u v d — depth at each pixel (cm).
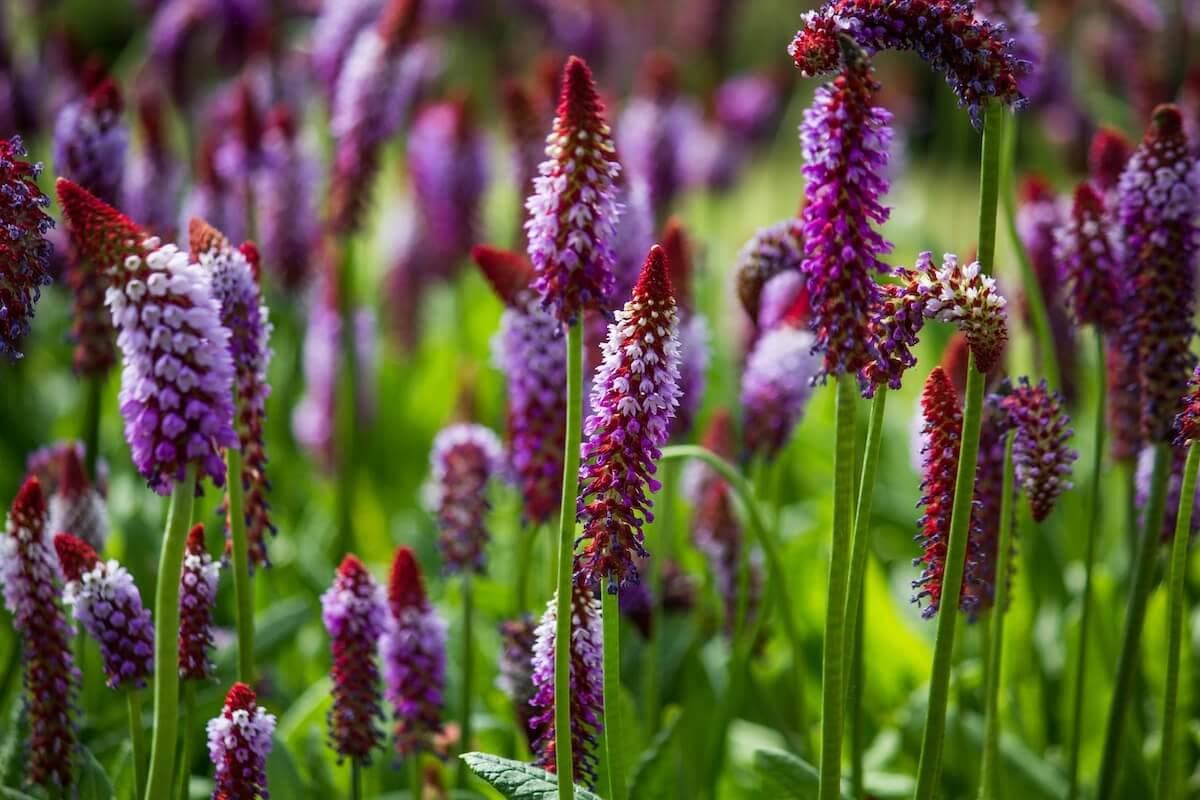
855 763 604
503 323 662
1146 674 783
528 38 1811
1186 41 1452
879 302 422
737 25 1748
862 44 417
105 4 2234
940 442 465
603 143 417
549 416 656
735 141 1586
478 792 673
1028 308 842
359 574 548
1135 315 587
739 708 813
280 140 1073
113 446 1083
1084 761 757
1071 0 1423
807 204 419
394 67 941
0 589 805
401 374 1327
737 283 658
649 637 708
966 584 476
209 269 511
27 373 1217
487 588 856
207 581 500
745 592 708
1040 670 825
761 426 706
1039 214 837
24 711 598
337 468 1050
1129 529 716
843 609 436
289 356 1110
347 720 553
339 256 979
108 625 486
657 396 418
